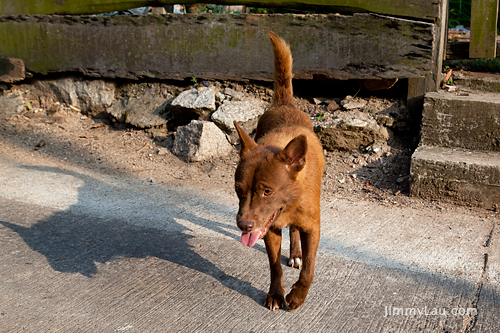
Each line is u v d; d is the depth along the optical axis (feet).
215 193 16.79
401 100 19.57
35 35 23.15
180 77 22.00
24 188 16.55
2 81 23.84
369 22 18.78
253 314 9.47
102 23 22.20
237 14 20.45
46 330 8.80
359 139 18.78
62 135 21.99
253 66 20.97
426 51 18.35
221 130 20.36
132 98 22.82
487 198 14.98
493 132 16.70
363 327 8.95
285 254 12.51
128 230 13.57
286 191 8.95
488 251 11.95
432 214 14.60
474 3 19.26
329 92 21.29
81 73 23.47
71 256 11.88
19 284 10.45
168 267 11.44
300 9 20.06
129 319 9.22
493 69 22.93
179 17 21.21
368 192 16.53
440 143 17.47
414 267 11.25
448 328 8.84
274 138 10.48
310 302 9.87
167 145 20.81
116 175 18.43
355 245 12.49
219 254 12.19
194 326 9.02
